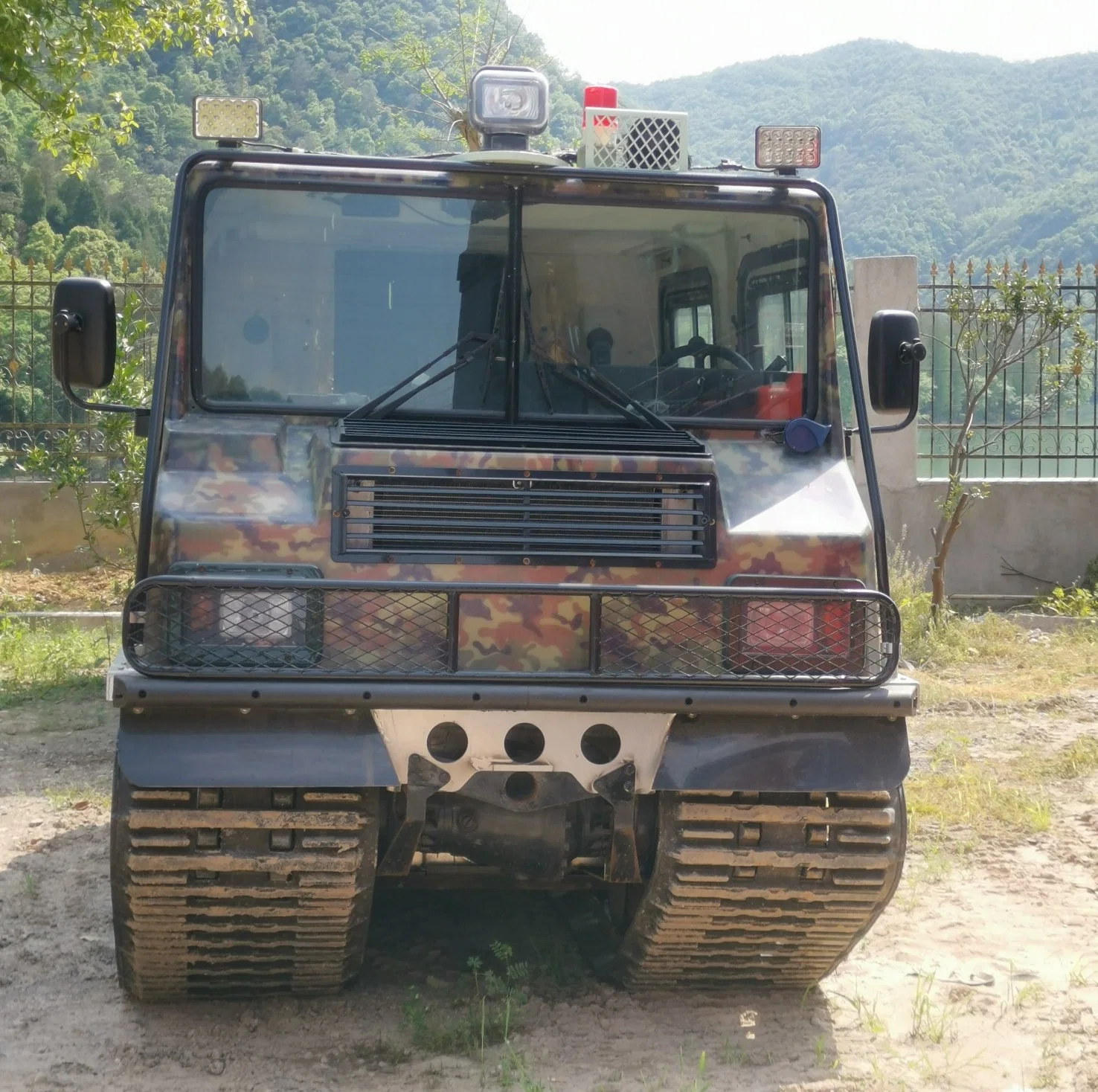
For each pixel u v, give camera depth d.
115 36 13.41
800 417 5.49
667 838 4.82
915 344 5.18
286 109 68.50
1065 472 15.23
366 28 74.50
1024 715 10.67
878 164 144.25
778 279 5.53
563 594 4.58
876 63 170.75
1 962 5.74
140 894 4.55
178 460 4.84
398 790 4.73
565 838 4.90
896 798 5.02
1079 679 11.82
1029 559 14.77
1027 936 6.30
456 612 4.51
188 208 5.16
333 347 5.22
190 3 14.40
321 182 5.23
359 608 4.55
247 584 4.34
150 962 4.93
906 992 5.61
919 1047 5.08
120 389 11.83
